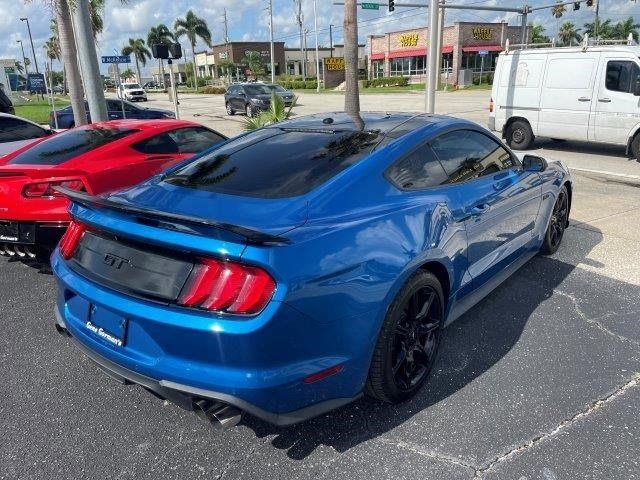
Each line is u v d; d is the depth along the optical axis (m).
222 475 2.39
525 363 3.20
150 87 83.19
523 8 32.31
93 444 2.62
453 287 3.13
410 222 2.67
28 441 2.64
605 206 6.83
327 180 2.66
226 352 2.11
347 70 10.55
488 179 3.58
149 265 2.28
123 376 2.39
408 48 57.94
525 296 4.12
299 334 2.18
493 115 12.30
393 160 2.90
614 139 10.40
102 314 2.47
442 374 3.11
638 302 3.99
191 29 71.25
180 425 2.75
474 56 53.69
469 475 2.34
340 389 2.41
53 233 4.57
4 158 5.39
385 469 2.39
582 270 4.63
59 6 11.13
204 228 2.05
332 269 2.25
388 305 2.49
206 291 2.12
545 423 2.66
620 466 2.37
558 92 11.02
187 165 3.24
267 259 2.06
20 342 3.67
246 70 78.56
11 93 49.03
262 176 2.78
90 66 10.70
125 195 2.89
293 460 2.47
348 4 10.20
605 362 3.19
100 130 5.85
